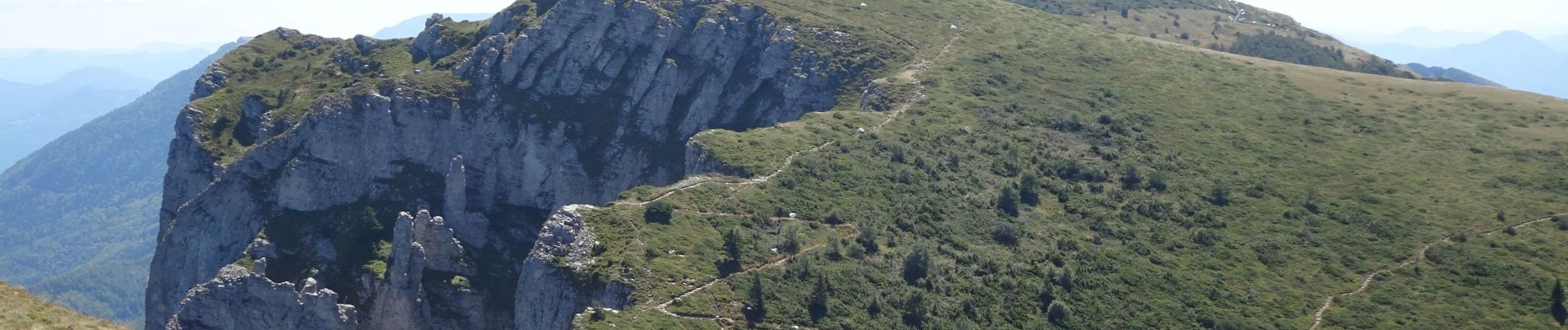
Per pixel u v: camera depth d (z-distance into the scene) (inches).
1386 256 5290.4
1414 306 4886.8
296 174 7194.9
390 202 7244.1
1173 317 4741.6
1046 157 6299.2
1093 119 6870.1
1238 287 5017.2
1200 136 6668.3
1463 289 4995.1
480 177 7568.9
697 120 7815.0
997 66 7755.9
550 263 4825.3
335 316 5994.1
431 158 7588.6
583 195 7490.2
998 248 5177.2
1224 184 5994.1
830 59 7795.3
